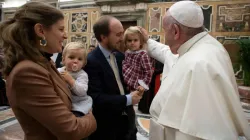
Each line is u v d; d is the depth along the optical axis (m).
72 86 1.47
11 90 1.03
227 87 1.23
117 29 1.74
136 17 8.97
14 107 1.07
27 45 1.10
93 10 9.98
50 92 1.07
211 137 1.16
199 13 1.45
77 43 1.65
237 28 7.42
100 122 1.76
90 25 10.09
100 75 1.73
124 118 1.90
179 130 1.27
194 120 1.20
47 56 1.26
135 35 2.31
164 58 2.18
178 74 1.39
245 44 6.57
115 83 1.77
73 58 1.59
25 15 1.12
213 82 1.23
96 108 1.72
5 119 4.44
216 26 7.71
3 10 11.73
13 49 1.09
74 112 1.41
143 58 2.26
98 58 1.76
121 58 1.98
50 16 1.15
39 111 1.02
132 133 1.93
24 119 1.09
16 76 1.01
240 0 7.32
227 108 1.23
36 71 1.05
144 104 5.04
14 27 1.09
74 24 10.47
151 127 1.62
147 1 8.72
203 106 1.20
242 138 3.35
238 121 1.23
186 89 1.30
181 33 1.47
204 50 1.36
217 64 1.28
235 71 7.34
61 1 10.71
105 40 1.76
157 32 8.64
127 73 2.18
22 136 3.54
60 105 1.09
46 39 1.17
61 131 1.06
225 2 7.54
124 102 1.67
